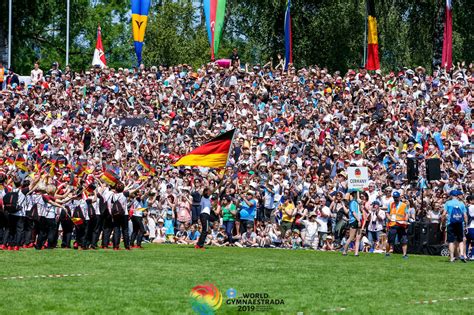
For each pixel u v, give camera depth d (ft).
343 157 166.50
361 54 306.55
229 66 229.04
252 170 164.14
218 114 191.83
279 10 305.32
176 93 208.33
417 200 151.53
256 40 315.78
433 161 145.28
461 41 286.66
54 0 355.15
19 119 203.00
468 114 178.19
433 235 139.95
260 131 187.11
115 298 80.69
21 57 356.18
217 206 157.79
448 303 80.64
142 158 172.96
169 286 88.94
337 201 150.61
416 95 188.85
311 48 307.99
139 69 225.76
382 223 146.20
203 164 143.74
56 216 135.03
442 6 268.62
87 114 207.62
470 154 163.63
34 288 86.58
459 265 117.80
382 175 159.33
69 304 77.10
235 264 113.39
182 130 192.95
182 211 160.66
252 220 157.07
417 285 93.66
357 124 181.06
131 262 113.19
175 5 338.13
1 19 338.34
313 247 151.84
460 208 123.03
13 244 128.98
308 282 94.38
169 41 326.85
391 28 291.79
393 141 169.17
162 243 157.79
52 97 212.23
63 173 153.89
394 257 132.26
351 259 126.11
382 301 81.25
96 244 135.64
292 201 156.97
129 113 203.10
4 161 173.27
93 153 190.49
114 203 134.62
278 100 197.47
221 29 227.61
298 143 177.88
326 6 303.48
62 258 116.78
